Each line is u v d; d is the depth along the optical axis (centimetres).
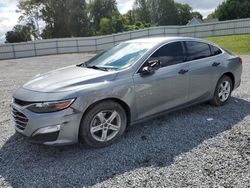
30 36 6053
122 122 395
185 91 460
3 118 533
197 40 499
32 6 5788
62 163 342
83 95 346
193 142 386
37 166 338
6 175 320
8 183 303
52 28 5809
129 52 442
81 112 347
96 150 373
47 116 333
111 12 6944
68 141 346
